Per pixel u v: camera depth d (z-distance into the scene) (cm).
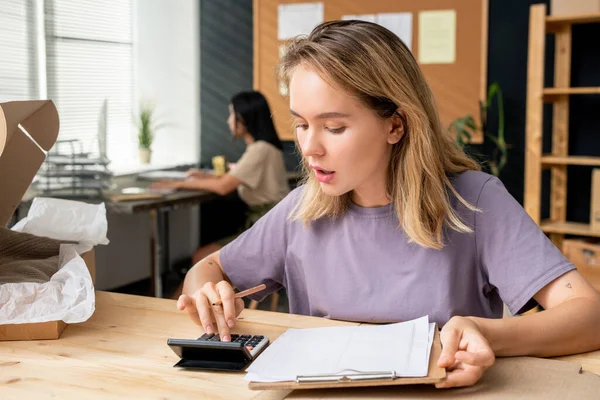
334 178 114
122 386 93
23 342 112
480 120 433
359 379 88
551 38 402
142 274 453
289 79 115
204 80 504
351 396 88
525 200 398
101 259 415
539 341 102
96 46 452
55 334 112
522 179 427
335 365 92
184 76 505
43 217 139
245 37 489
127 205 322
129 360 103
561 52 378
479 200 124
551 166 386
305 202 132
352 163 112
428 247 123
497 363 98
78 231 138
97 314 126
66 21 425
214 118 504
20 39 392
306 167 132
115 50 470
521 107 422
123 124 480
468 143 434
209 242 515
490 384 91
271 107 484
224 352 99
